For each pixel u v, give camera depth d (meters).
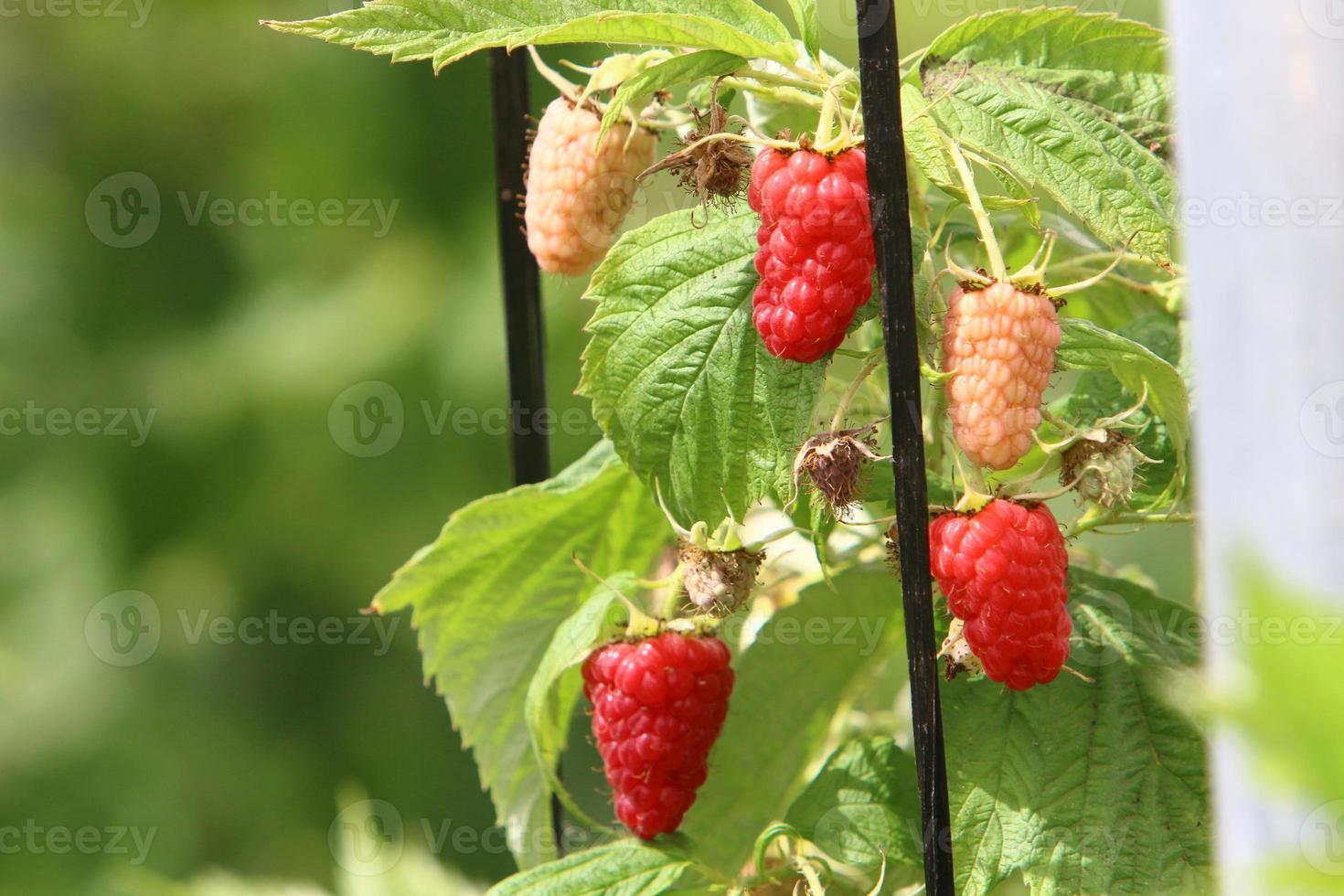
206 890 0.89
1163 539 1.25
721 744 0.72
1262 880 0.53
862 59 0.64
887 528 0.68
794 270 0.66
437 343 1.58
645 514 0.73
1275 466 0.59
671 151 0.71
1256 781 0.43
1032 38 0.68
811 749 0.72
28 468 1.61
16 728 1.60
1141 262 0.71
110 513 1.60
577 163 0.69
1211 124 0.59
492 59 0.72
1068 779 0.67
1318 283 0.59
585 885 0.69
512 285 0.73
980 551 0.65
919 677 0.64
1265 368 0.59
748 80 0.68
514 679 0.73
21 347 1.61
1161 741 0.67
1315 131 0.59
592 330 0.68
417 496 1.59
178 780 1.60
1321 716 0.42
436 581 0.73
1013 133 0.68
